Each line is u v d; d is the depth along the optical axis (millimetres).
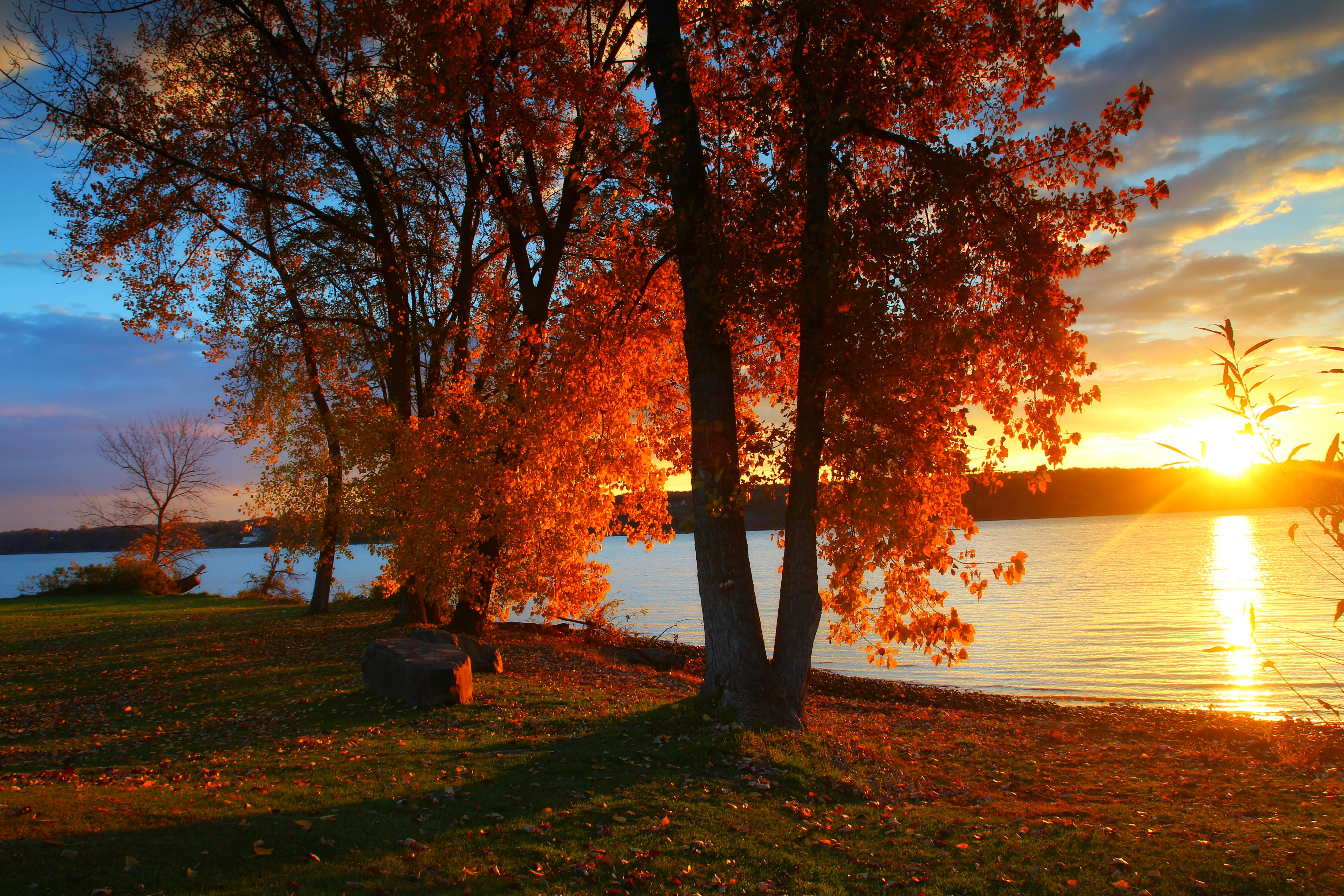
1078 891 5707
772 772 8305
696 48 12375
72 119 18188
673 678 16312
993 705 18344
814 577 10547
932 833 6906
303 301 23109
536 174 20016
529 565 18188
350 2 15742
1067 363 10281
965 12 10859
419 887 5262
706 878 5750
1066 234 10898
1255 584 45094
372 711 11344
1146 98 10242
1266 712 17906
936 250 10156
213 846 5676
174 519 50219
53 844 5375
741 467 10883
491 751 9008
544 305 19656
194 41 19344
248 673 14672
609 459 17844
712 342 10664
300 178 21953
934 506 11195
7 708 12430
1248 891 5688
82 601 37250
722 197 11758
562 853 5992
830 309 9562
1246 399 3643
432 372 21234
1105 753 11117
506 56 15867
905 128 12109
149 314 20141
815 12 9836
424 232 22266
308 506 23766
